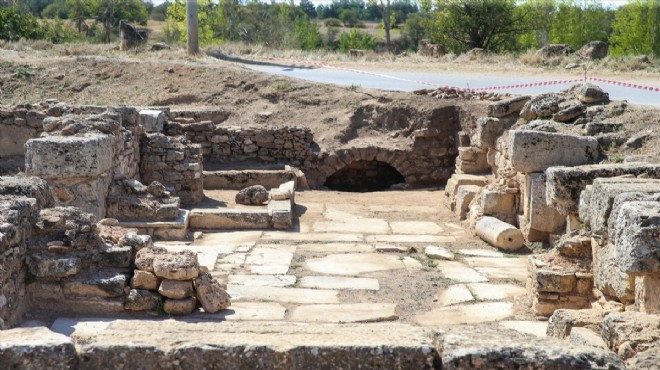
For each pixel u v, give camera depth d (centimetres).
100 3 6675
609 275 679
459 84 2278
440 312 812
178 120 1888
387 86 2277
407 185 1878
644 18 4816
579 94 1403
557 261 812
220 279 922
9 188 771
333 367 399
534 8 4488
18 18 3997
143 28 7244
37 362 392
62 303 710
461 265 1031
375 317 779
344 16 9769
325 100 2117
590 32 5509
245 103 2189
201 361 400
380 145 1914
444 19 4456
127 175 1309
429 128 1905
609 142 1202
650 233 527
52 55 2778
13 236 659
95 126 1191
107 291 712
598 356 389
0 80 2358
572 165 1116
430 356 400
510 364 386
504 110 1449
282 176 1639
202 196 1480
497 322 775
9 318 647
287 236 1201
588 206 734
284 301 834
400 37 6259
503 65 2789
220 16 5697
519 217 1183
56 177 1068
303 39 5866
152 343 408
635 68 2495
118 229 834
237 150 1828
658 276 568
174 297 731
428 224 1321
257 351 400
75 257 715
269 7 6912
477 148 1550
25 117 1461
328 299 849
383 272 984
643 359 431
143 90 2309
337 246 1134
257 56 3148
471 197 1341
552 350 392
